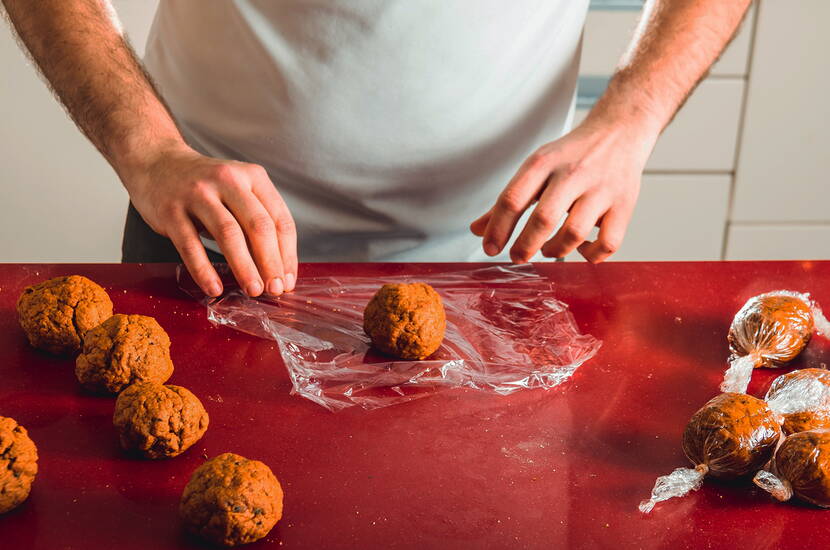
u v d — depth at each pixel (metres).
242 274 0.81
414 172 1.06
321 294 0.87
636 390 0.72
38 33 0.96
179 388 0.64
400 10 0.96
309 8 0.96
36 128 1.83
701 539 0.56
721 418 0.61
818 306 0.86
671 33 1.01
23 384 0.70
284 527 0.56
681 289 0.89
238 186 0.82
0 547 0.53
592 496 0.60
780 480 0.59
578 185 0.87
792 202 2.13
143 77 0.97
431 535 0.56
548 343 0.79
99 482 0.60
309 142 1.03
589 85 1.98
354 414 0.68
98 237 1.97
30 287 0.77
